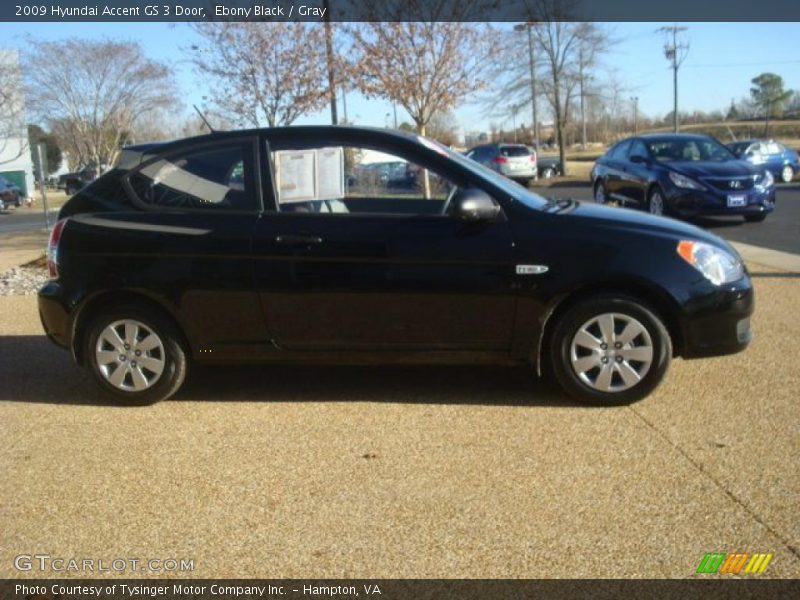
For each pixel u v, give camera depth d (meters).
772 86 84.50
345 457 4.27
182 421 4.93
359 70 13.26
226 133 5.21
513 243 4.73
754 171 13.15
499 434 4.50
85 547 3.47
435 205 4.97
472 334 4.87
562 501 3.69
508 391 5.22
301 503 3.78
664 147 14.02
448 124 35.56
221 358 5.13
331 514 3.66
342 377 5.68
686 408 4.79
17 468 4.29
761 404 4.80
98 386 5.37
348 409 5.01
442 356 4.93
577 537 3.38
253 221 4.96
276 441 4.54
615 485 3.82
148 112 34.41
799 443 4.22
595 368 4.81
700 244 4.78
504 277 4.73
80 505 3.84
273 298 4.95
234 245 4.94
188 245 5.00
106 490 3.99
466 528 3.49
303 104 13.66
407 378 5.59
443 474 4.01
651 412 4.74
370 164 5.05
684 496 3.69
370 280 4.83
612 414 4.73
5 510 3.82
